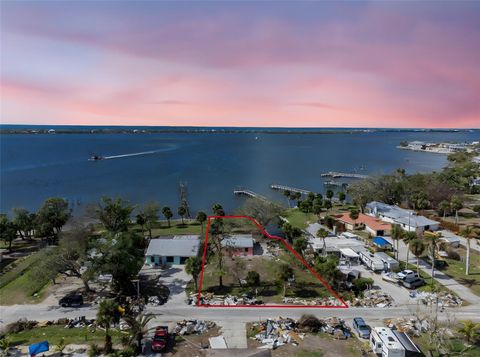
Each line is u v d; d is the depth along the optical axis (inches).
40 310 1736.0
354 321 1520.7
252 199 3442.4
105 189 5831.7
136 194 5487.2
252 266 2319.1
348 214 3496.6
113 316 1330.0
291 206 4849.9
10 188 5851.4
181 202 4667.8
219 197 5374.0
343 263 2330.2
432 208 3919.8
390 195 4030.5
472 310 1684.3
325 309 1711.4
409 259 2404.0
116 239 2033.7
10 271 2295.8
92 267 1862.7
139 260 1973.4
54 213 3144.7
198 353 1339.8
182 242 2529.5
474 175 5497.1
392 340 1293.1
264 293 1916.8
